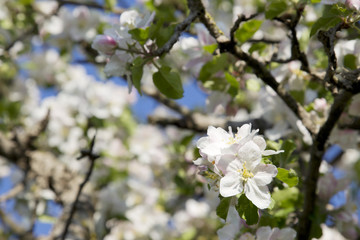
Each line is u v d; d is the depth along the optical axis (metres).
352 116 0.49
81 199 0.71
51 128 0.87
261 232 0.40
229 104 0.52
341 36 0.50
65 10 0.83
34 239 0.68
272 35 0.56
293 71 0.50
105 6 0.75
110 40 0.42
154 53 0.41
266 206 0.33
